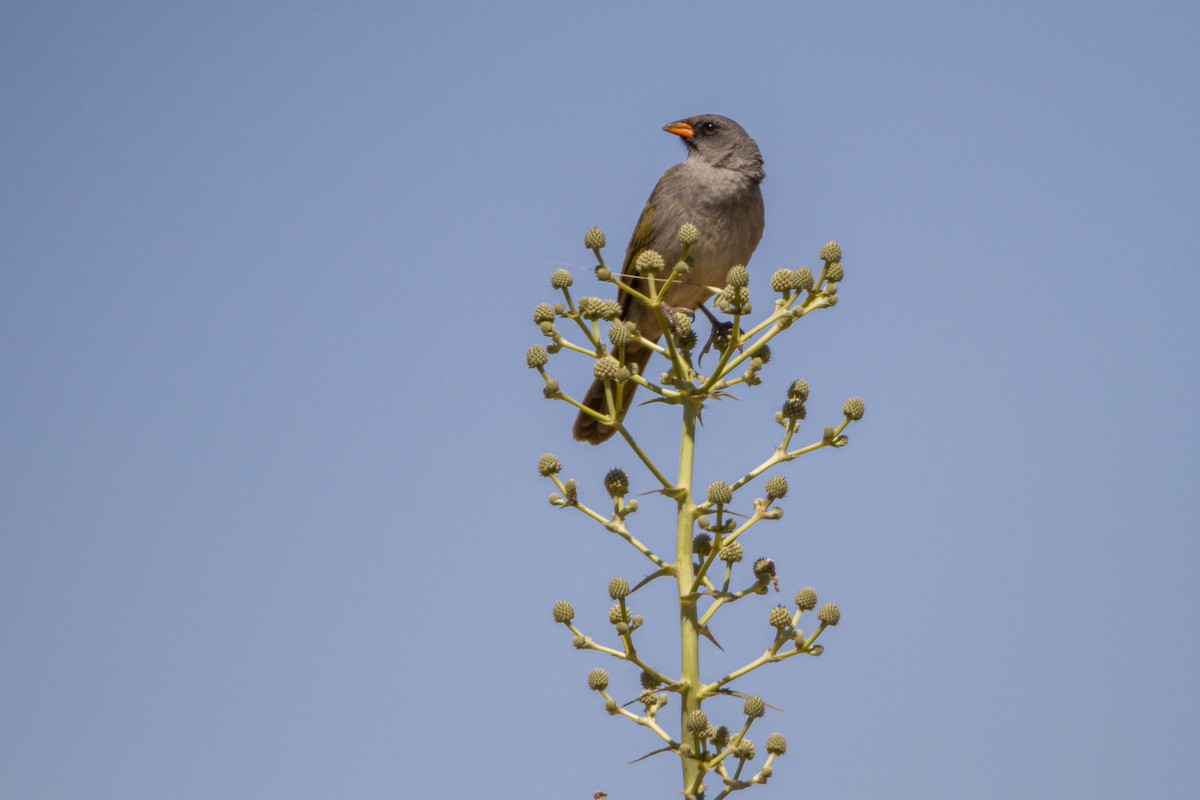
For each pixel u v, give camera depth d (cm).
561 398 952
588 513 905
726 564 880
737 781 811
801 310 955
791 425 933
